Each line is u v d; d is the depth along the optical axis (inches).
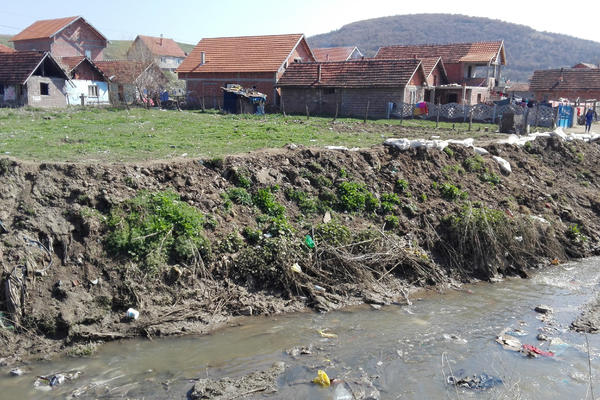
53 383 271.4
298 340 323.6
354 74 1326.3
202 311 348.2
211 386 267.6
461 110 1182.3
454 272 438.9
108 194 384.8
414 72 1256.2
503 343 323.9
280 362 295.0
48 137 583.2
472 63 1793.8
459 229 457.1
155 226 373.7
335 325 345.7
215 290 366.0
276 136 672.4
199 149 540.7
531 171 633.6
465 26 7057.1
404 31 7086.6
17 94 1238.3
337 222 443.5
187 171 441.1
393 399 262.8
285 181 473.1
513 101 1348.4
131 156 484.4
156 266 356.2
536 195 578.6
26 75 1207.6
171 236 376.2
